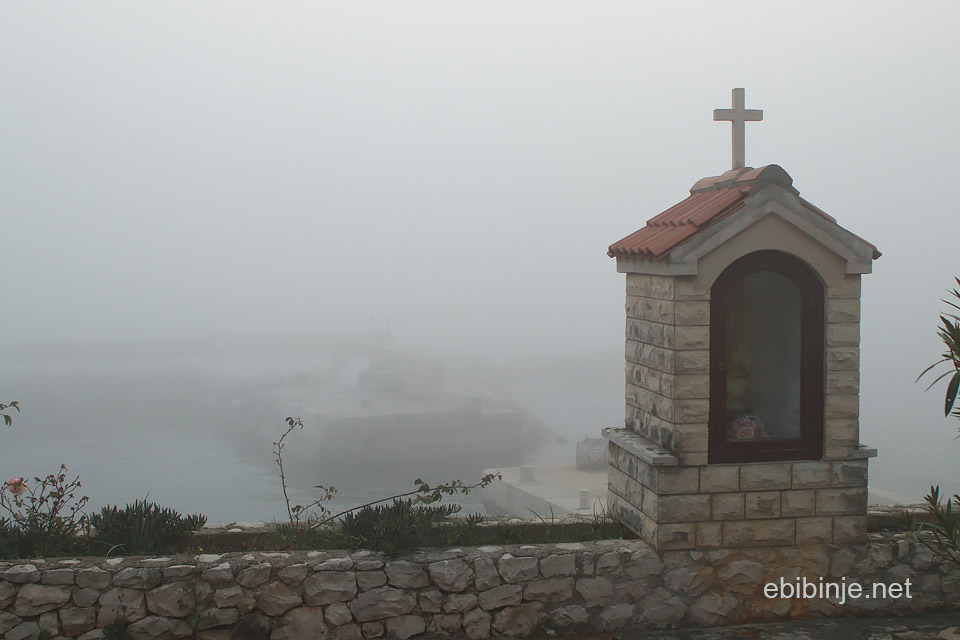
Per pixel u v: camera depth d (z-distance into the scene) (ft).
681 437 20.54
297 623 19.44
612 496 24.18
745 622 21.01
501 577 20.17
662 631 20.58
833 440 21.16
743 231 20.48
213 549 22.74
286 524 23.82
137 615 18.99
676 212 23.38
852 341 21.16
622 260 23.52
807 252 20.77
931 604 21.72
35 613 18.79
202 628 19.13
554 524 23.63
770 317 21.67
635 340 23.12
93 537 21.86
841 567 21.34
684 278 20.43
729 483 20.80
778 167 20.53
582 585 20.44
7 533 21.09
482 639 20.01
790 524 21.11
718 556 20.84
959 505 22.35
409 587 19.86
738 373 21.50
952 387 18.88
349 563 19.70
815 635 20.26
